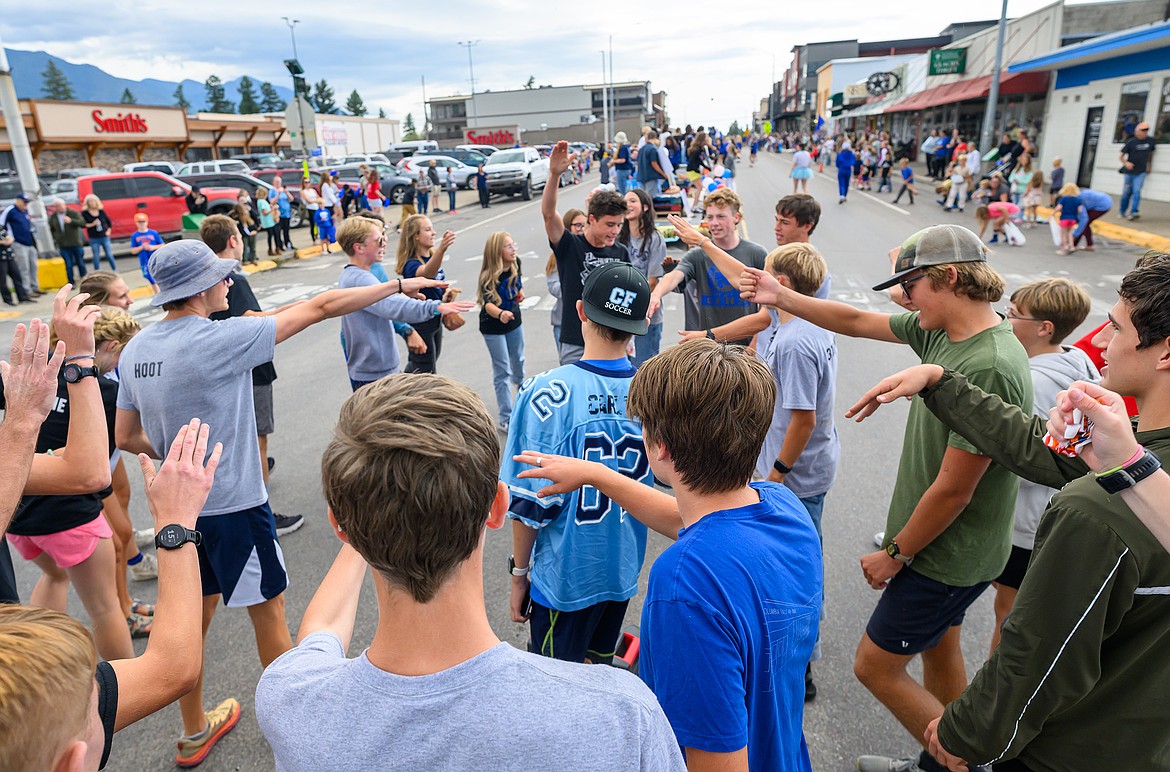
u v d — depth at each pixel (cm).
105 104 3231
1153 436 144
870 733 280
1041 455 179
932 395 195
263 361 260
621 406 231
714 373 145
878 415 614
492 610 370
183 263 251
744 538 142
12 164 3055
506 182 2673
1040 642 147
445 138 10762
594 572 236
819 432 304
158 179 1855
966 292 210
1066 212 1280
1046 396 284
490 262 565
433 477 98
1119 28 2423
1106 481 130
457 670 98
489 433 110
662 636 135
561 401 227
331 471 104
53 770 89
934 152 2728
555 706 96
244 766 275
